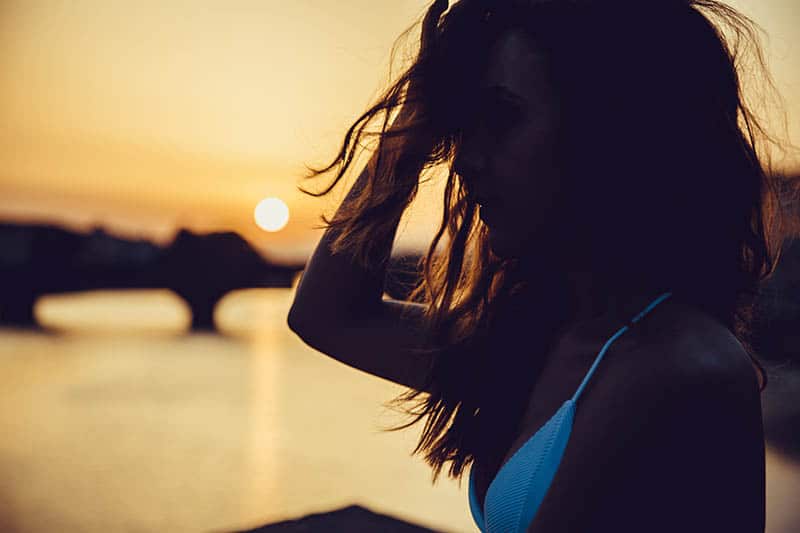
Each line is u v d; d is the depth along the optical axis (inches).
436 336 40.4
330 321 42.9
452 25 32.2
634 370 25.4
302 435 642.2
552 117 28.4
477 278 39.6
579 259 29.9
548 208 29.1
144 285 1679.4
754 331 34.9
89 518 414.6
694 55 27.8
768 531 284.2
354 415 729.6
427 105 33.6
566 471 25.7
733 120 28.5
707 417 23.9
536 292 38.2
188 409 753.6
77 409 749.9
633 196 27.6
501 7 30.6
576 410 27.1
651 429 24.4
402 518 81.0
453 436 39.9
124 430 655.1
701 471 23.9
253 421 699.4
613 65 27.5
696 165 27.5
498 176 29.6
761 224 29.6
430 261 40.9
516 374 38.2
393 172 36.1
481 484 38.3
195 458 558.6
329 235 43.6
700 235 27.7
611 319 28.7
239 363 1096.2
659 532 24.3
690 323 25.8
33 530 390.3
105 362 1083.9
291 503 441.4
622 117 27.4
